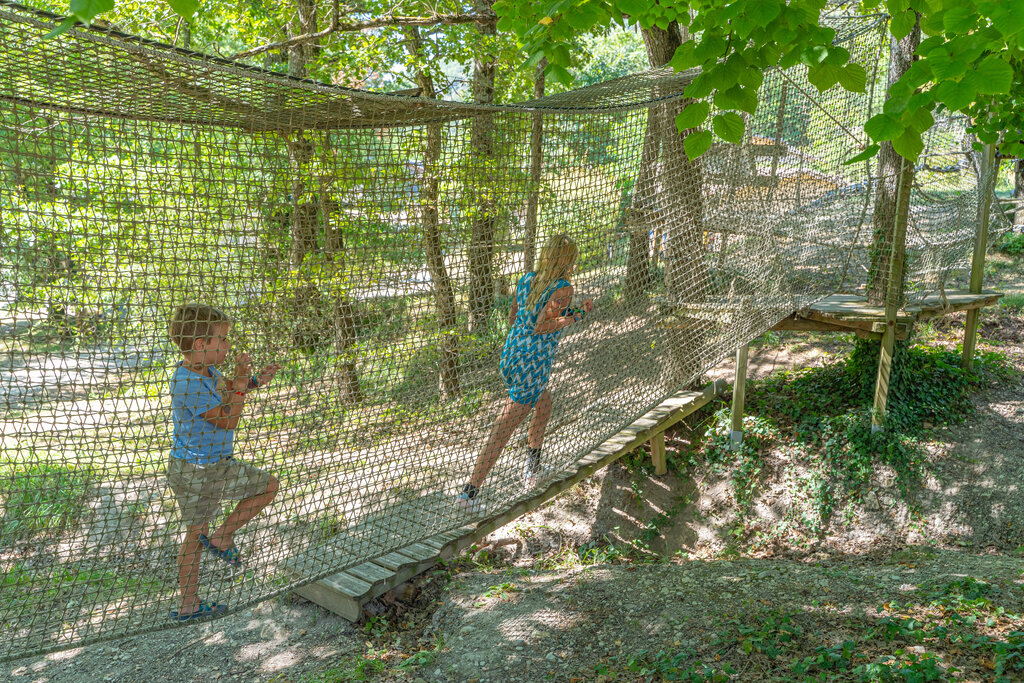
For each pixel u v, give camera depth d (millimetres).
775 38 2926
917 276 8242
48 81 2529
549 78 3715
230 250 3047
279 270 3188
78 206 2689
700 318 5836
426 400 3949
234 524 3377
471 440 4219
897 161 7965
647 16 3795
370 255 3461
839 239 8078
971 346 9141
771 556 7004
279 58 10125
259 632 4621
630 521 7641
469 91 9258
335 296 3373
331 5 8039
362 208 3398
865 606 4664
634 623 4613
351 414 3588
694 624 4500
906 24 3080
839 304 8344
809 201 7191
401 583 4953
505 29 4293
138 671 4168
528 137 4051
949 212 8758
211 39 9617
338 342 3438
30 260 2607
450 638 4609
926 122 2592
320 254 3318
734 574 5332
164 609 3174
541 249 4293
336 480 3625
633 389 5391
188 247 2926
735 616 4551
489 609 4934
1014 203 15875
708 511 7586
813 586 5043
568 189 4379
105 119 2738
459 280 3877
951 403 8438
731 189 5941
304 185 3219
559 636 4527
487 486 4629
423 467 4051
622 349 5238
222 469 3197
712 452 8070
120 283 2783
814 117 6980
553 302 4340
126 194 2789
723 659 4016
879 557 6699
